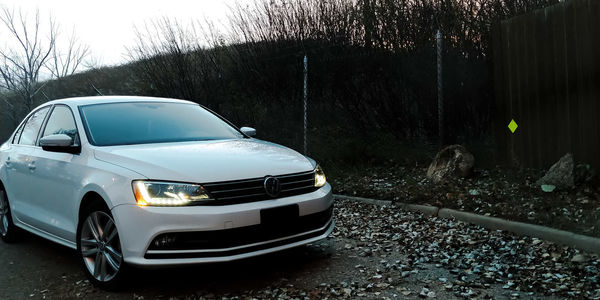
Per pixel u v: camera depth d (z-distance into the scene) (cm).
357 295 346
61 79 1978
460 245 450
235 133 512
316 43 971
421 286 358
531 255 407
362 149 866
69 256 483
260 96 1101
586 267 364
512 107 698
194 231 336
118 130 440
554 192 549
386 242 477
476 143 800
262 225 358
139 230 338
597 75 535
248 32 1116
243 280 385
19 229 538
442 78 797
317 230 397
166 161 364
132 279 365
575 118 573
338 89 920
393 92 854
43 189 455
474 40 771
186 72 1291
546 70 621
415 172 774
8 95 1898
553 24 604
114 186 356
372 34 866
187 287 373
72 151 423
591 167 552
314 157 913
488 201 555
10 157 531
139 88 1566
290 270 406
